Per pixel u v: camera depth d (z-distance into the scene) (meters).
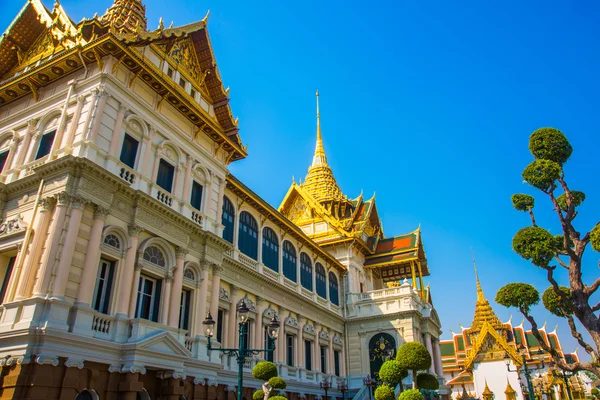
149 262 22.83
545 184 21.53
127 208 22.20
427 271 61.66
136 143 24.11
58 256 18.78
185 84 29.17
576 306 20.53
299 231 44.47
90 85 22.98
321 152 68.06
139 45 25.28
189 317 25.06
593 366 21.11
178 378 21.83
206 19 30.52
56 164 20.11
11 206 21.88
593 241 18.91
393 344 48.12
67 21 25.53
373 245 58.72
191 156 27.59
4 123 25.94
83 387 18.11
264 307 36.25
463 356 90.81
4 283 20.59
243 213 36.88
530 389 42.09
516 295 23.19
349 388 47.44
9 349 17.17
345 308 51.53
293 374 38.28
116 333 20.08
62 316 18.02
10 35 27.62
